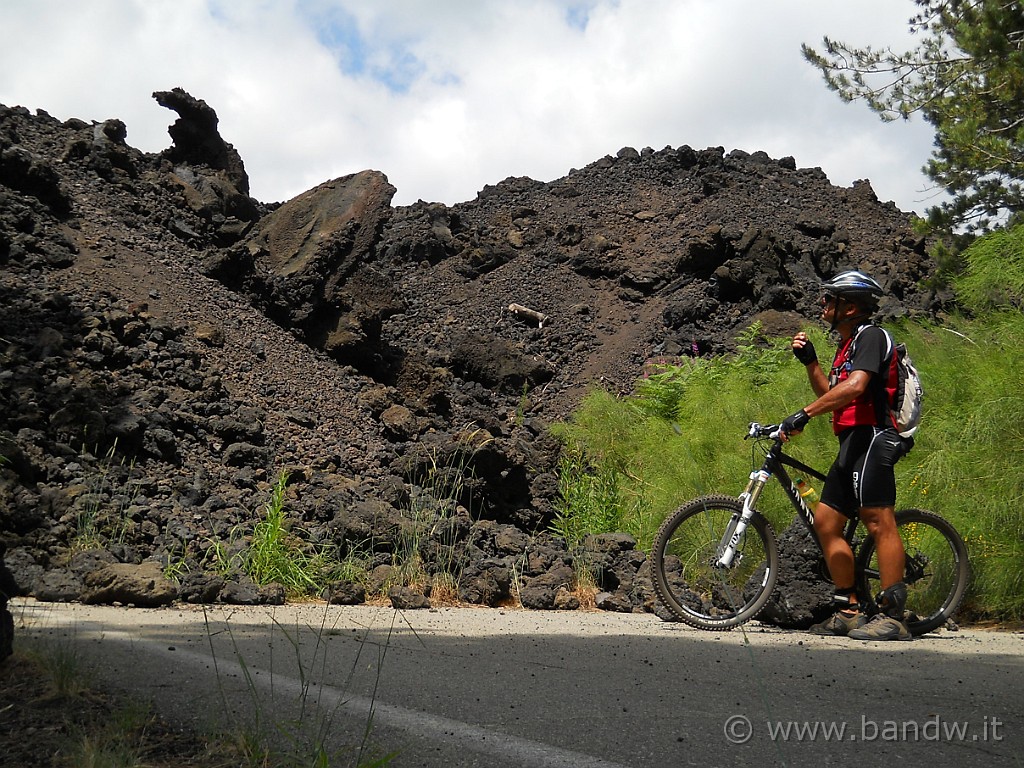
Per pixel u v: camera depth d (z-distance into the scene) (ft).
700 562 20.21
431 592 23.03
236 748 7.57
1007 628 19.80
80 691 9.00
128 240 36.99
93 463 24.70
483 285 57.62
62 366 27.68
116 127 43.06
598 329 51.96
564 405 44.16
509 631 16.25
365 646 13.28
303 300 37.96
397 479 28.27
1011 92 46.50
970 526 21.03
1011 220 45.21
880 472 16.63
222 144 45.37
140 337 30.76
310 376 34.71
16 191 36.06
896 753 7.72
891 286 52.60
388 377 37.86
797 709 9.27
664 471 29.78
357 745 7.77
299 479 27.86
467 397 40.81
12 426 24.71
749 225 59.77
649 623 18.63
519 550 26.35
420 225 63.57
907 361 16.98
